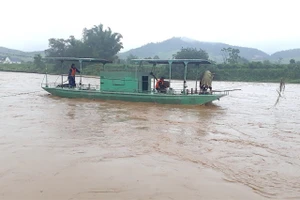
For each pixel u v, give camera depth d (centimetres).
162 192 679
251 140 1172
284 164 893
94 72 5897
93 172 777
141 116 1611
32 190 670
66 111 1716
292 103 2481
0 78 4634
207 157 938
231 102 2488
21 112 1648
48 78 4922
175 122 1477
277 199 668
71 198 638
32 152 930
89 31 7250
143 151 974
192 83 4628
